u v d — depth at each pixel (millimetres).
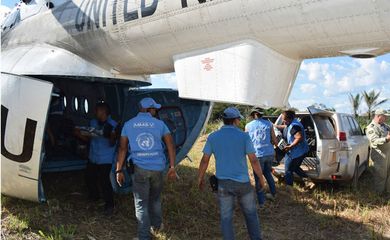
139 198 4668
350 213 6062
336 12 4008
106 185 5441
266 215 5992
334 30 4152
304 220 5820
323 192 7082
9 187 5156
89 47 5891
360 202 6660
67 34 6059
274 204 6438
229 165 4426
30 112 4770
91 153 5520
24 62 5965
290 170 6918
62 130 7312
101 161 5414
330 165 6961
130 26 5312
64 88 7809
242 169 4441
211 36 4781
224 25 4629
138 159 4668
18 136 4816
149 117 4801
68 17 6102
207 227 5301
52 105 7785
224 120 4578
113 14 5457
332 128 7320
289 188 7203
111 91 7336
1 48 7152
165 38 5109
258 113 6488
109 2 5586
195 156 10688
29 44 6586
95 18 5672
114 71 6152
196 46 4973
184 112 6902
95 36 5723
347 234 5340
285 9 4223
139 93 7062
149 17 5109
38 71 5652
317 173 6914
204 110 6855
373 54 4383
